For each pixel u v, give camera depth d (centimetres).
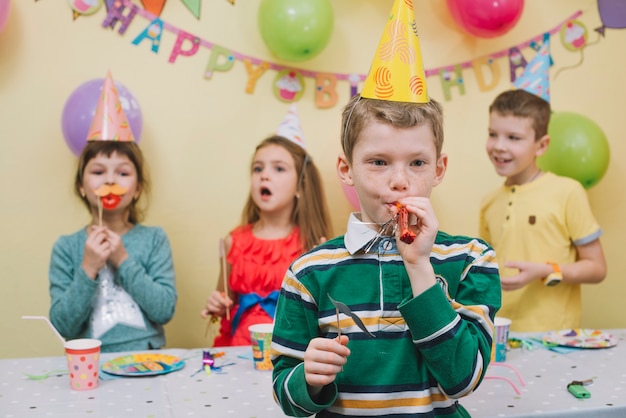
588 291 270
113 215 206
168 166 244
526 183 222
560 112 252
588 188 248
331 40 252
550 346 162
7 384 137
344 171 109
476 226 265
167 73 242
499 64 262
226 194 249
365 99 104
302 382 96
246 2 246
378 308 101
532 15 262
